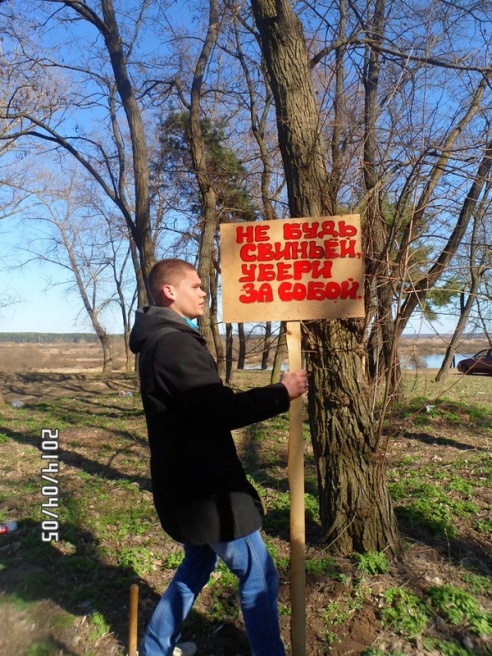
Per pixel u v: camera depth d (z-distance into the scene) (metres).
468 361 20.58
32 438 9.08
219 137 12.05
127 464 7.28
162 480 2.66
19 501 5.83
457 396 12.99
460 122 4.70
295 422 2.82
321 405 4.06
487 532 4.50
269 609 2.66
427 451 7.31
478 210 5.98
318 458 4.13
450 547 4.22
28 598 3.76
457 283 4.82
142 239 9.44
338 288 2.94
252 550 2.65
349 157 4.20
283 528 4.70
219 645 3.22
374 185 3.98
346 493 4.01
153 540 4.65
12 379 20.03
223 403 2.48
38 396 15.40
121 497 5.85
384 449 4.01
